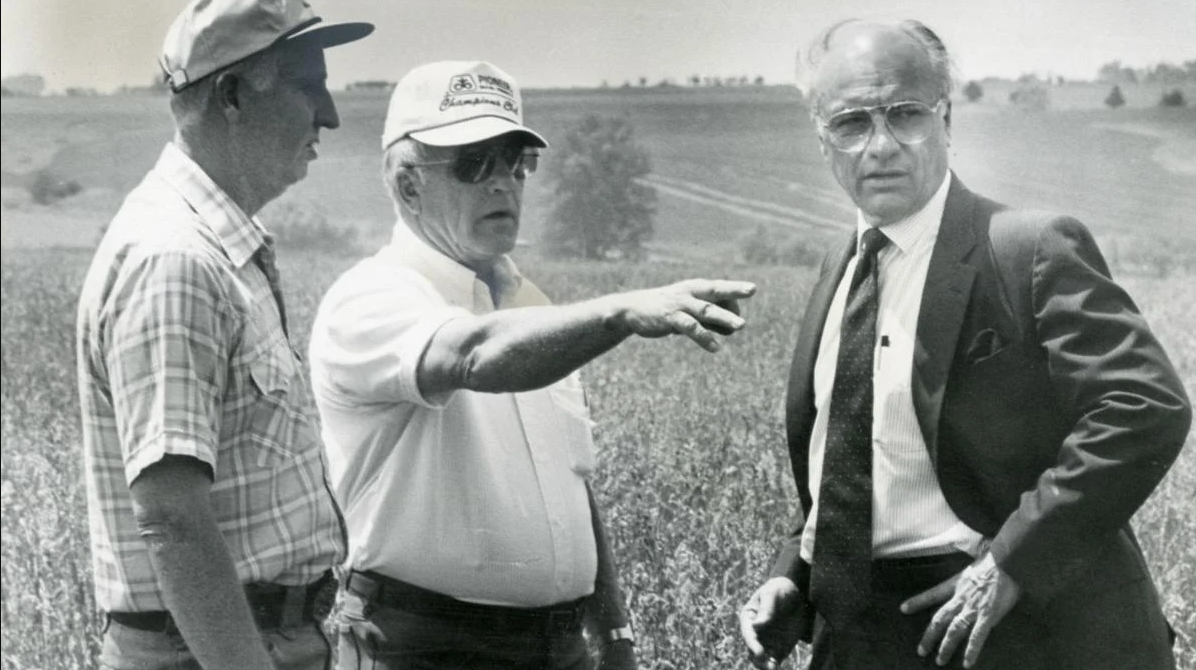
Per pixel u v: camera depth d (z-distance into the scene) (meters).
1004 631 2.03
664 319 1.65
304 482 1.86
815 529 2.16
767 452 3.41
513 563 2.14
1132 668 2.00
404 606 2.14
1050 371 1.95
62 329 5.02
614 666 2.36
